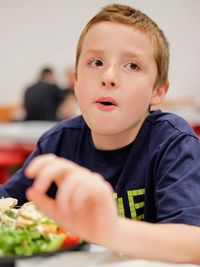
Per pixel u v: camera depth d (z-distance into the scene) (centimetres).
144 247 58
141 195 87
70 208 49
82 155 94
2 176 273
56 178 50
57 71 604
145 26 79
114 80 74
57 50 602
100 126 76
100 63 76
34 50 602
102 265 56
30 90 496
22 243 58
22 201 99
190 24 593
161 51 83
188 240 61
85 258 58
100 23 77
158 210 75
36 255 56
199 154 81
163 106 482
